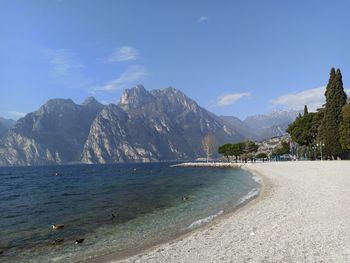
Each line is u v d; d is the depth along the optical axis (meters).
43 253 19.06
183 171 131.00
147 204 36.31
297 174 56.81
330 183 38.75
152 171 144.38
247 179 61.53
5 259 18.28
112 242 20.58
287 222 20.20
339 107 97.00
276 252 14.38
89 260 17.16
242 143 192.38
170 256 15.57
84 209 35.44
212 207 31.42
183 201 37.06
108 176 113.81
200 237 18.91
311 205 25.27
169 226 24.09
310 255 13.57
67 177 120.38
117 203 38.53
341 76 98.12
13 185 85.94
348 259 12.78
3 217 33.09
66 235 23.23
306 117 123.62
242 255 14.48
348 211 21.66
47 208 38.34
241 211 26.61
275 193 35.22
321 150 106.12
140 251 17.91
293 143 163.12
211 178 75.69
